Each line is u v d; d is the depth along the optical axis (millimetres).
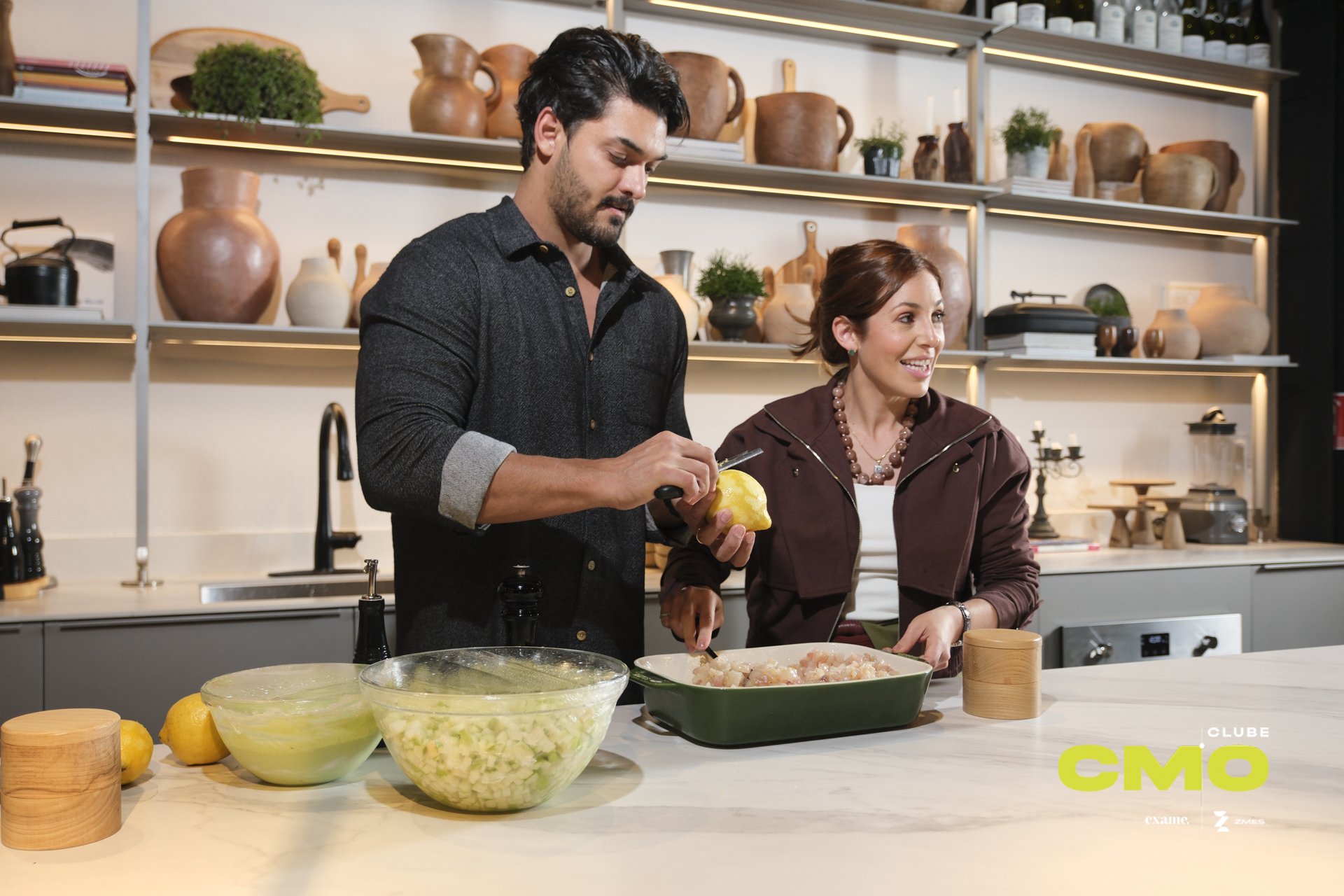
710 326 2969
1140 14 3473
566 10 3018
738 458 1267
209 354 2703
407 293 1288
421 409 1218
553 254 1411
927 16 3137
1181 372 3684
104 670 2113
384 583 2529
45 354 2580
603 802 900
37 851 793
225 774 994
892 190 3148
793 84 3215
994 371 3486
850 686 1075
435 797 870
